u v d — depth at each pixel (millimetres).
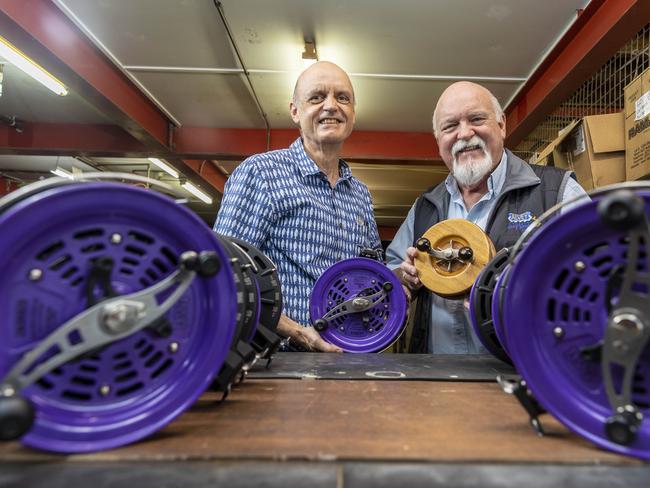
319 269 1465
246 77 3639
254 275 827
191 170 5285
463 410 584
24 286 431
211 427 500
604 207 417
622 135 1995
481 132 1574
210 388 656
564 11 2732
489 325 929
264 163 1442
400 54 3266
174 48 3244
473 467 397
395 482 367
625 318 435
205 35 3096
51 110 4227
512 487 361
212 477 376
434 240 1345
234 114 4375
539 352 483
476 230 1298
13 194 468
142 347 480
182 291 474
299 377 837
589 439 445
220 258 505
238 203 1388
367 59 3338
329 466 397
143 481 370
